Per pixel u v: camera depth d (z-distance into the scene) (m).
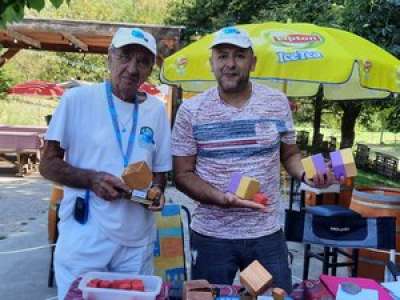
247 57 2.22
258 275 1.63
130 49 1.98
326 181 1.98
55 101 18.61
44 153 2.04
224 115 2.26
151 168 2.11
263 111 2.28
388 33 7.23
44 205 7.31
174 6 16.75
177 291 1.73
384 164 15.30
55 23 8.64
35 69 21.97
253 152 2.24
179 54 4.04
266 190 2.27
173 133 2.35
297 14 9.71
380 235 2.95
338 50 3.65
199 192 2.22
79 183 1.97
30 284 4.13
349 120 11.21
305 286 1.87
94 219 2.01
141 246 2.09
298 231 2.95
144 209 2.08
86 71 22.66
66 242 2.04
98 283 1.69
